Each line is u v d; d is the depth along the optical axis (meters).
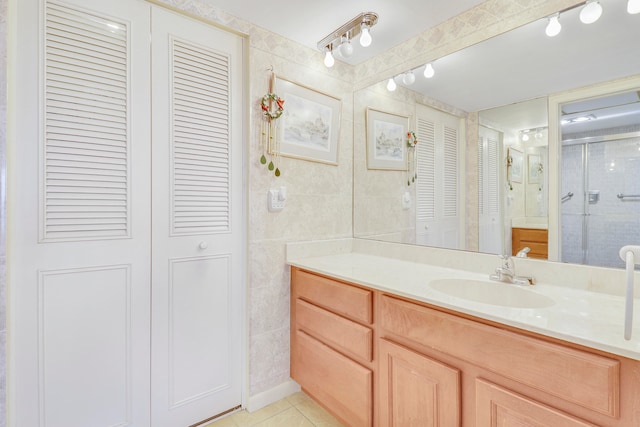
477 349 0.95
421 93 1.74
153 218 1.40
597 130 1.17
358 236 2.09
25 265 1.12
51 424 1.17
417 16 1.57
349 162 2.11
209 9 1.49
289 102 1.78
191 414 1.52
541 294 1.13
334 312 1.50
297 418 1.61
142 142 1.36
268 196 1.70
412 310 1.14
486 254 1.47
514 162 1.39
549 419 0.80
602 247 1.16
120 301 1.32
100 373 1.28
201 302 1.54
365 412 1.31
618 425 0.71
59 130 1.18
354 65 2.12
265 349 1.71
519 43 1.36
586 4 1.18
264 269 1.70
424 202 1.73
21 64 1.11
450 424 1.02
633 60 1.10
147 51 1.37
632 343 0.71
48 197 1.16
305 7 1.49
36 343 1.14
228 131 1.61
